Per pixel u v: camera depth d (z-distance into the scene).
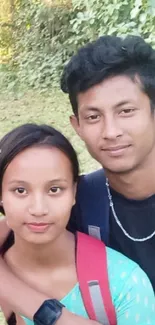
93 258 1.88
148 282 1.89
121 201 2.04
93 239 1.96
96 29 9.08
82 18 9.15
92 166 5.84
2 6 12.30
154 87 1.88
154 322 1.86
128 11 8.12
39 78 10.42
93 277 1.84
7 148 1.76
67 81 1.95
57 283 1.88
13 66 11.76
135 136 1.88
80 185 2.11
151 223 2.03
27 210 1.76
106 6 8.53
